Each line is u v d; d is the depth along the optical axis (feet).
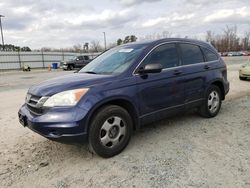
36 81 55.26
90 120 11.21
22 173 10.78
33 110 11.63
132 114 12.90
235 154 11.73
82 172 10.68
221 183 9.37
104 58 15.38
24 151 13.10
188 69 15.33
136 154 12.16
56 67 124.26
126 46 15.34
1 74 89.30
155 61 13.79
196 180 9.64
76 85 11.30
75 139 10.80
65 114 10.62
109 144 11.89
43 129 10.77
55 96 10.91
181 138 14.01
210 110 17.39
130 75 12.59
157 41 14.46
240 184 9.26
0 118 20.13
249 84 36.04
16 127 17.37
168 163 11.09
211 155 11.71
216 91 17.71
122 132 12.27
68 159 11.98
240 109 20.01
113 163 11.35
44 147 13.53
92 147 11.40
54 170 10.96
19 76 74.84
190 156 11.69
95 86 11.44
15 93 35.58
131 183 9.64
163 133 14.92
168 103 14.24
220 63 18.07
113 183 9.71
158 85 13.55
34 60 133.90
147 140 13.91
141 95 12.84
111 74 12.73
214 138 13.83
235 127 15.55
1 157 12.42
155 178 9.91
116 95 11.76
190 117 17.93
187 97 15.37
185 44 15.93
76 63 106.52
